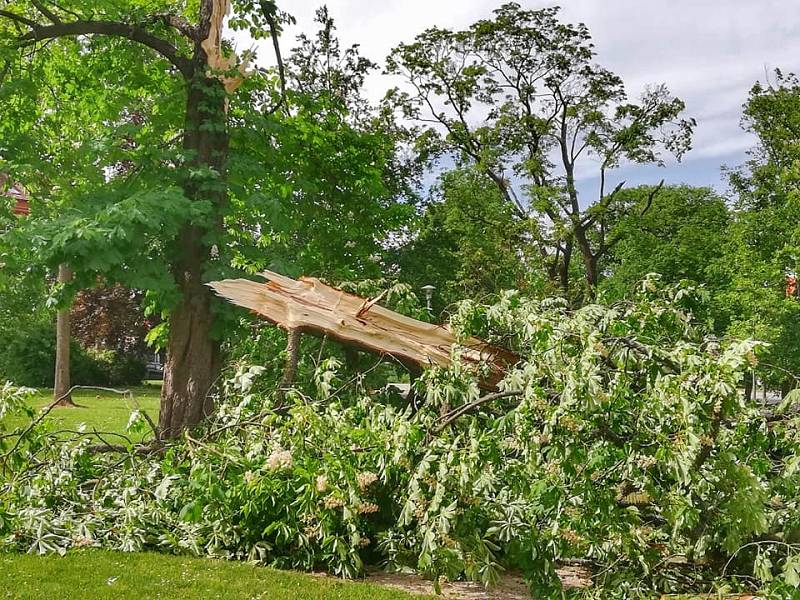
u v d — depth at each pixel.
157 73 10.95
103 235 8.35
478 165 23.73
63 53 10.98
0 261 9.47
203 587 4.77
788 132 20.62
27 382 26.95
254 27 11.32
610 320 5.48
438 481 4.74
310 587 4.86
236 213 10.52
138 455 6.40
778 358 14.69
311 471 5.30
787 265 16.58
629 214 24.25
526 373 5.08
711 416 4.32
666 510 4.59
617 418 4.70
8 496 5.75
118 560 5.25
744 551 4.64
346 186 12.12
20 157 9.91
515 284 19.69
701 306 6.20
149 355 33.12
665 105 23.45
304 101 11.93
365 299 8.23
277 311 8.09
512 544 4.76
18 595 4.48
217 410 7.47
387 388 7.91
